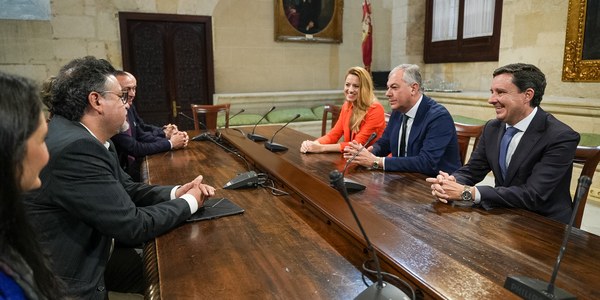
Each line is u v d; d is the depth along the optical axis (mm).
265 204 1580
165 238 1276
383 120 2799
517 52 4863
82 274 1240
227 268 1072
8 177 589
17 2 4574
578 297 927
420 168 2133
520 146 1706
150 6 5098
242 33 5805
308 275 1032
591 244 1217
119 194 1261
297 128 5617
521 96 1680
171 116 5504
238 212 1476
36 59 4742
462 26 5785
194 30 5430
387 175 2047
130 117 2734
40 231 1185
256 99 5715
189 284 993
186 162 2334
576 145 1605
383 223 1271
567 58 4340
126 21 5023
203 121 5566
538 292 885
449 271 979
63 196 1188
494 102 1746
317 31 6184
